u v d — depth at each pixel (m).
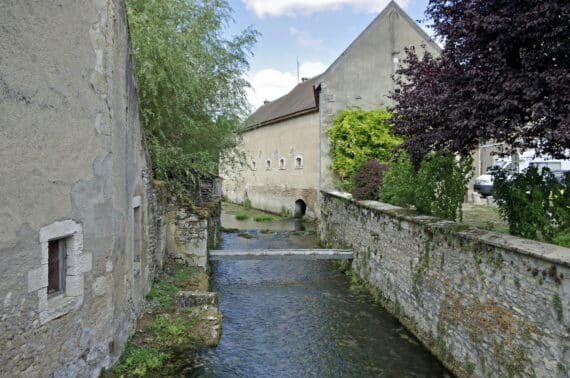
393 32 19.03
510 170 6.56
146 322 7.02
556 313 4.46
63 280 4.35
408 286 8.42
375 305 9.81
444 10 6.17
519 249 5.00
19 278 3.60
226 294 10.61
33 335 3.76
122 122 5.57
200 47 12.12
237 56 13.72
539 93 5.03
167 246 10.73
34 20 3.71
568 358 4.30
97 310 4.83
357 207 12.13
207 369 6.36
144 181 7.54
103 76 4.83
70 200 4.27
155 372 5.79
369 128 18.11
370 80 18.94
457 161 8.24
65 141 4.17
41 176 3.84
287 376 6.50
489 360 5.66
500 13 5.28
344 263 13.05
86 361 4.61
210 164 12.23
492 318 5.62
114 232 5.22
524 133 6.23
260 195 29.09
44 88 3.85
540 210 5.63
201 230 10.85
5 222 3.44
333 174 18.78
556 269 4.46
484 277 5.83
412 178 8.89
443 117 6.73
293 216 24.03
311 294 10.62
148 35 9.98
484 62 5.55
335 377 6.52
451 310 6.71
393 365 6.91
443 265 7.00
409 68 7.66
